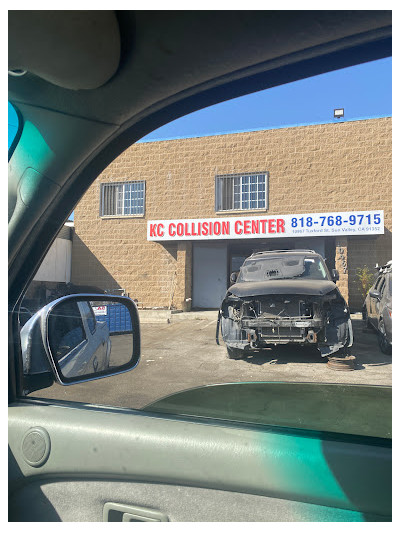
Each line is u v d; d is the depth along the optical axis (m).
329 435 0.68
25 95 0.79
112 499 0.79
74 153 0.83
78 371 0.83
